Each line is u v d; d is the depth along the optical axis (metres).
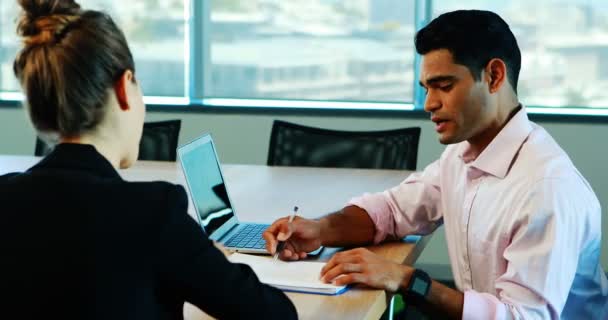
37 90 1.37
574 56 5.12
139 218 1.33
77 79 1.35
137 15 5.57
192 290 1.38
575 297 2.12
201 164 2.49
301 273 2.09
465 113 2.08
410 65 5.33
